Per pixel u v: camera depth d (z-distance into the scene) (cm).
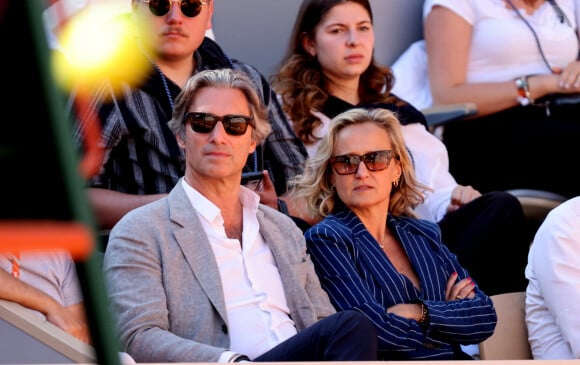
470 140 1864
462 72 1886
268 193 1279
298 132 1529
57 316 948
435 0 1903
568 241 1180
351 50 1563
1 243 226
